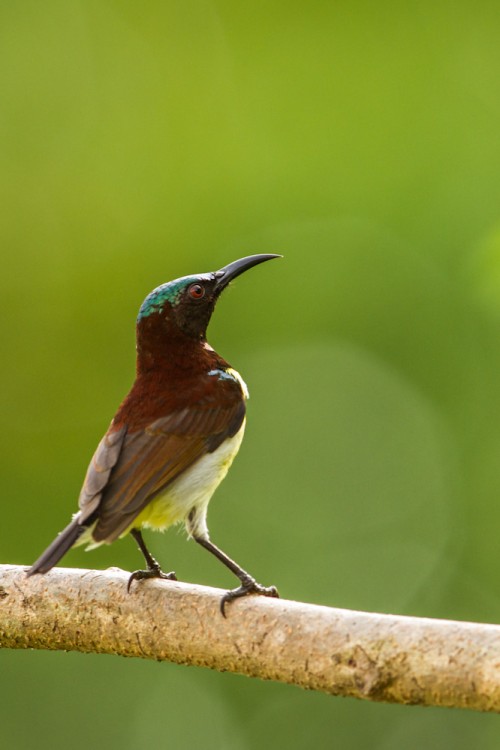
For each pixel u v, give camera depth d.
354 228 15.51
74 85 18.42
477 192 14.96
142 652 6.29
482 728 13.53
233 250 15.99
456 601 14.47
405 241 15.15
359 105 16.30
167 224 16.52
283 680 5.73
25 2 18.23
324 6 16.81
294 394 15.83
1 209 17.27
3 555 14.73
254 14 17.17
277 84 16.81
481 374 14.41
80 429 15.99
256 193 16.12
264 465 16.20
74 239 16.97
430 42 16.42
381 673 5.33
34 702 14.20
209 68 17.33
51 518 15.17
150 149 17.12
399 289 15.05
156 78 17.52
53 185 17.30
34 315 16.72
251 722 14.10
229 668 5.96
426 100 16.05
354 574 15.24
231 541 16.05
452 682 5.17
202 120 17.00
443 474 14.90
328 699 13.98
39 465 15.69
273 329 15.85
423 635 5.29
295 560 15.66
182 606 6.13
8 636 6.69
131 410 7.91
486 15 16.36
